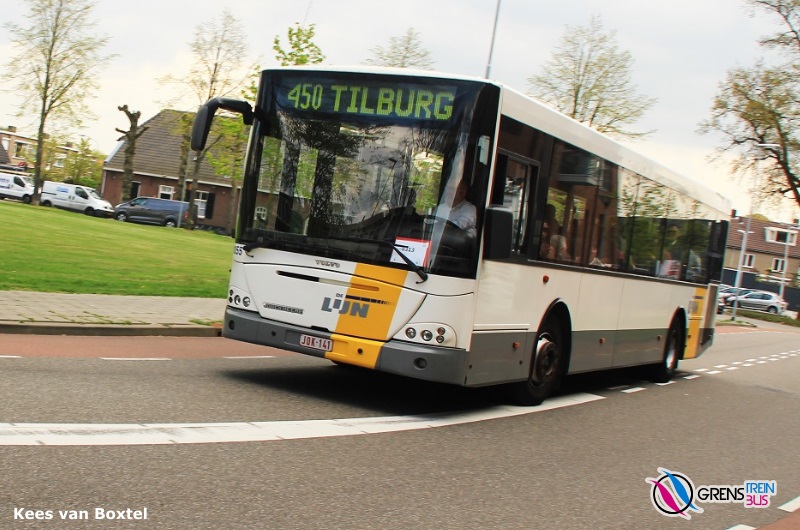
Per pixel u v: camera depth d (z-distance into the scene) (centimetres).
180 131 5700
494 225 828
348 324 849
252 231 905
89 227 3694
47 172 8806
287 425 738
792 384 1822
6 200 5897
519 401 1038
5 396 704
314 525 487
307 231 876
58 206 5819
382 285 838
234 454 616
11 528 421
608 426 987
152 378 872
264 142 912
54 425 627
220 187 7181
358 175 863
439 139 840
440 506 564
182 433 654
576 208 1056
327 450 671
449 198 830
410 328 828
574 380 1425
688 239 1538
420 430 805
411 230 836
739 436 1038
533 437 855
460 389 1103
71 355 954
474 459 719
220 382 904
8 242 2267
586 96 3869
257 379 960
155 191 7244
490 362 897
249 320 895
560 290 1035
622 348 1278
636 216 1259
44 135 5531
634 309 1298
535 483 669
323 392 939
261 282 895
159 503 486
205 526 458
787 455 946
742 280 9444
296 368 1101
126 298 1506
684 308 1553
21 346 973
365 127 868
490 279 870
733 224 10750
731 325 4703
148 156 7338
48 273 1675
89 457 558
